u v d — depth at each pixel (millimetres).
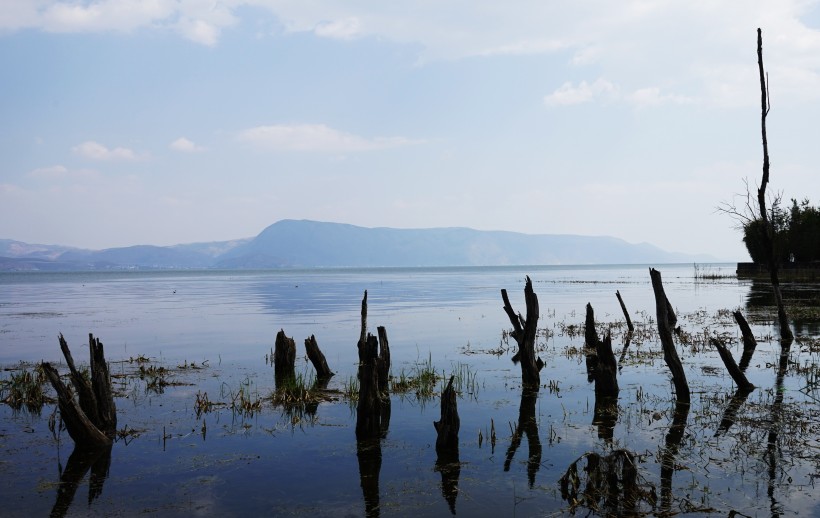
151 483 8734
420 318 35375
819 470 8695
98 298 62500
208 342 24922
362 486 8531
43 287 100250
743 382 14211
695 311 36688
